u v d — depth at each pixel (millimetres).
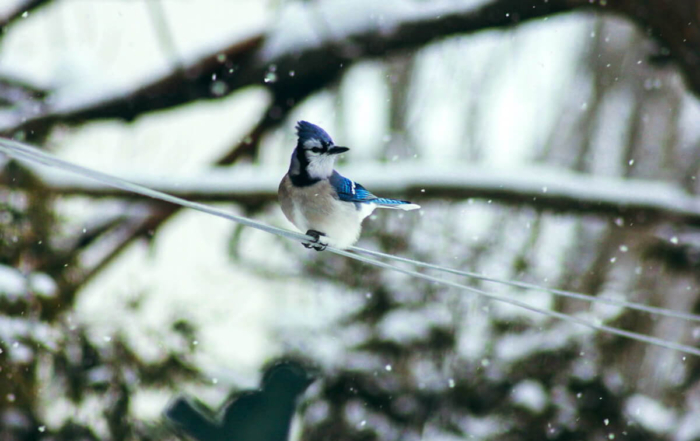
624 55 19016
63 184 13109
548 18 15328
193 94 15477
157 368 11828
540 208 14469
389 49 15719
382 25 15516
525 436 12336
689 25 14234
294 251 13781
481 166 15055
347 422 12484
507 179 14352
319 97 17359
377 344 12891
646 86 18438
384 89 17453
